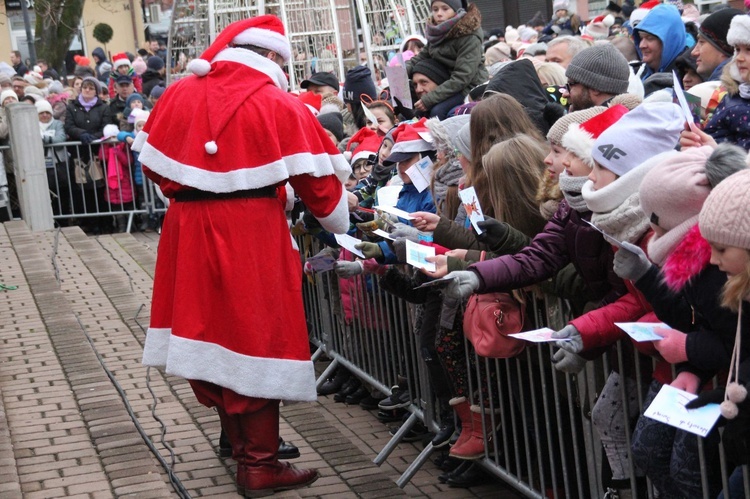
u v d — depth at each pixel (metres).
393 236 4.18
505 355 3.77
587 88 4.52
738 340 2.61
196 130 3.89
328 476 4.36
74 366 5.86
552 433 3.94
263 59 3.98
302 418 5.15
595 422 3.43
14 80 13.34
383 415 5.55
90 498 3.95
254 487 4.03
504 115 4.02
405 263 4.27
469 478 4.55
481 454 4.30
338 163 4.04
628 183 3.10
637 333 2.79
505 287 3.36
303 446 4.76
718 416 2.57
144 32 31.61
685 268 2.75
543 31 13.09
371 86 7.24
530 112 4.87
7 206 11.53
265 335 3.91
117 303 7.55
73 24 21.44
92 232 11.71
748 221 2.47
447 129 4.56
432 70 7.03
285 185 4.21
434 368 4.46
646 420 3.11
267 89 3.93
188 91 3.96
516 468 4.07
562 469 3.87
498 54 9.77
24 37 29.50
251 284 3.89
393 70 6.65
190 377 3.92
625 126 3.18
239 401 3.96
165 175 3.93
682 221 2.83
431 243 4.23
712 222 2.53
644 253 2.88
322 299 6.09
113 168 11.40
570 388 3.66
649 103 3.27
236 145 3.85
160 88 12.29
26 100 11.81
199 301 3.94
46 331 6.66
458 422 4.48
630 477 3.31
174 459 4.53
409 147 4.82
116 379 5.76
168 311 4.12
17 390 5.48
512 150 3.80
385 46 12.31
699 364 2.73
